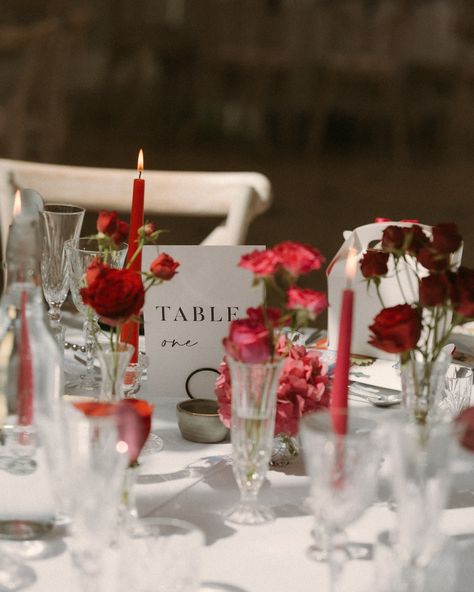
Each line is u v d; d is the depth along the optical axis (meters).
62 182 3.07
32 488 1.34
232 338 1.36
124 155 9.15
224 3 9.45
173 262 1.56
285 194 8.00
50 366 1.36
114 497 1.12
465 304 1.46
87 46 10.70
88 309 1.71
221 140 10.09
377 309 2.08
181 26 9.95
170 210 3.08
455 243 1.48
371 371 2.01
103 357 1.45
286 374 1.57
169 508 1.46
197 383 1.89
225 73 10.23
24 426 1.33
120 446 1.10
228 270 1.86
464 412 1.65
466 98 10.17
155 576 1.10
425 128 10.55
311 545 1.37
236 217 3.00
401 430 1.11
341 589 1.26
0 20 7.09
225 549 1.35
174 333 1.88
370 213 7.57
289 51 9.37
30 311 1.36
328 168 9.15
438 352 1.52
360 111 10.53
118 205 3.09
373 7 8.97
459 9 9.24
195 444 1.71
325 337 2.30
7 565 1.27
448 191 8.48
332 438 1.11
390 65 9.11
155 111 10.70
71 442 1.09
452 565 1.30
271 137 10.34
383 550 1.23
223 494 1.52
